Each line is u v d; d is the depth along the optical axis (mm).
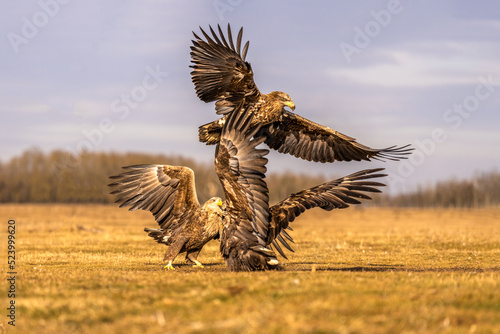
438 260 26984
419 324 11555
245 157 19203
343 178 20938
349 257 28578
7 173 99438
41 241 38125
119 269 22484
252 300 13156
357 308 12445
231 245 19469
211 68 19953
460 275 17578
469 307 12984
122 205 20703
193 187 20406
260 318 11586
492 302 13281
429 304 12969
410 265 24766
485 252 31656
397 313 12203
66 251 31531
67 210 86562
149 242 38000
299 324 11250
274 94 20359
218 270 20781
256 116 20172
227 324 11406
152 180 20609
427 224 75062
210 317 11984
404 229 59281
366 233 49031
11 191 98375
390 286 14844
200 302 13258
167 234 20703
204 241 20359
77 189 92812
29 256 27781
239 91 20047
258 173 19141
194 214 20312
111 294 14328
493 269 22953
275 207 20391
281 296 13633
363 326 11273
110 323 12141
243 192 19219
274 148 22172
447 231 54000
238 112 19234
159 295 14125
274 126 21234
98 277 17188
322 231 52906
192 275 17438
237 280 15750
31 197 98312
